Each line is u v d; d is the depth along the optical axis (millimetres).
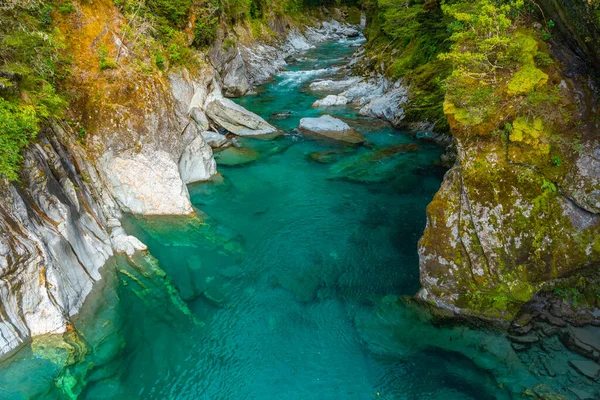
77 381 6809
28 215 7527
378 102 20281
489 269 7750
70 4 12008
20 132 7895
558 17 7559
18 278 6898
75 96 11070
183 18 18281
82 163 10477
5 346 6676
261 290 9289
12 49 9250
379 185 13844
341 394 7020
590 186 7152
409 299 8688
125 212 11445
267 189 13664
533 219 7477
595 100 7277
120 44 12656
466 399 6824
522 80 7379
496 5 8367
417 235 11211
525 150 7449
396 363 7539
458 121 7945
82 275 8352
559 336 7484
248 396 6977
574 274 7668
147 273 9430
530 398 6629
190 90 16750
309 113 20844
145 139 11734
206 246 10664
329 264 10117
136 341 7828
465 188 7848
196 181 13734
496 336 7664
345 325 8367
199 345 7910
